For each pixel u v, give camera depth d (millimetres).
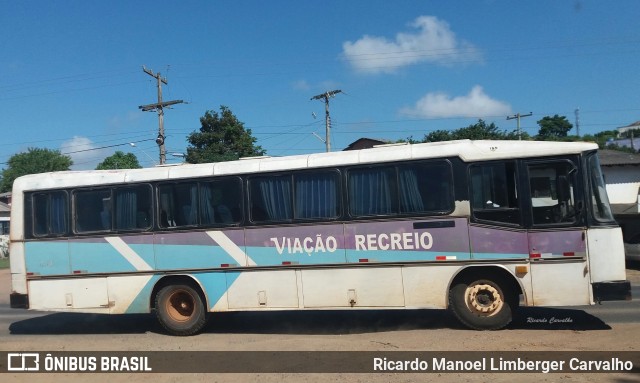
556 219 8383
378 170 9023
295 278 9188
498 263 8500
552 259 8336
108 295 9953
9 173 72000
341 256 9023
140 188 10016
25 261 10320
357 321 10109
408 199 8859
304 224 9203
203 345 8719
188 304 9773
